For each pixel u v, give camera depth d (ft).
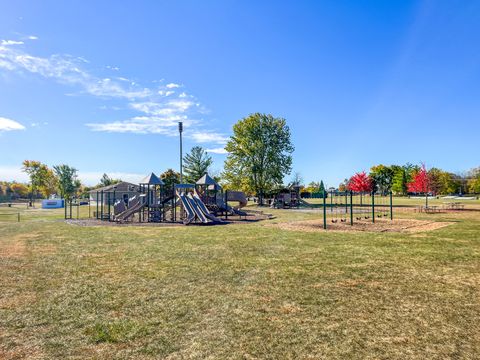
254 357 11.82
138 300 18.20
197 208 70.08
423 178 112.27
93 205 194.49
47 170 291.99
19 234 50.75
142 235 47.24
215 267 25.80
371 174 310.86
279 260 28.12
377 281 21.27
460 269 24.25
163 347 12.67
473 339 13.06
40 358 11.93
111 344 12.98
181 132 92.58
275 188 158.20
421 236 41.88
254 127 154.71
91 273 24.41
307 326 14.44
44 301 18.24
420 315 15.56
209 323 14.92
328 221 64.59
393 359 11.59
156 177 81.15
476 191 285.64
